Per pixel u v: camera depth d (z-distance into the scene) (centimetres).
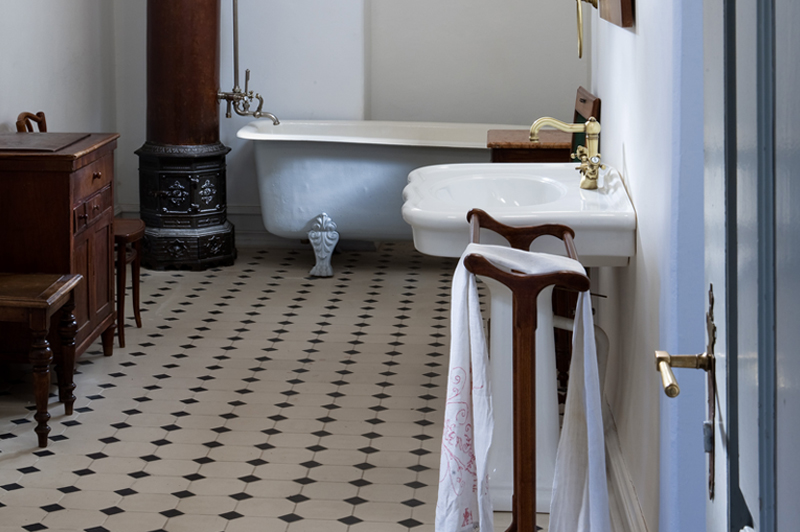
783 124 71
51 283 324
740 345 87
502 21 631
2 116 452
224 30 613
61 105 530
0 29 448
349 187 555
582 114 391
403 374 397
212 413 352
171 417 347
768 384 76
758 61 77
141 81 621
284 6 609
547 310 262
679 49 182
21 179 338
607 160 340
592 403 202
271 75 617
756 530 81
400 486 293
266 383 385
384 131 602
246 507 278
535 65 634
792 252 69
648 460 231
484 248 205
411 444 325
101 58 595
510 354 264
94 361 408
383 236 564
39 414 317
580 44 330
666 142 198
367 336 449
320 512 275
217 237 575
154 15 549
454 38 636
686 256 188
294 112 621
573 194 290
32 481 293
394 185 553
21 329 342
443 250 261
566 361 362
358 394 373
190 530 263
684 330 190
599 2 332
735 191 88
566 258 205
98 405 358
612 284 315
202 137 562
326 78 616
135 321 464
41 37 500
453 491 216
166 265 570
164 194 563
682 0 181
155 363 407
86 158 355
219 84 576
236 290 529
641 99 245
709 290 106
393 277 564
